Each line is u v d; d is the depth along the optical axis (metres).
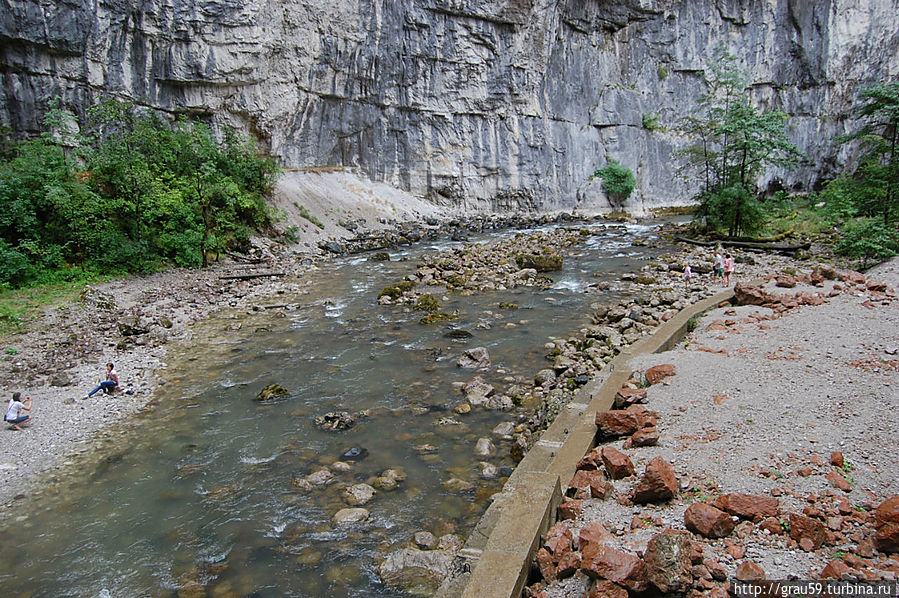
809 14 59.38
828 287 15.75
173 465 9.17
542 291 21.38
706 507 5.46
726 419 7.92
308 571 6.57
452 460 9.06
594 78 52.97
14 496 8.34
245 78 33.22
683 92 57.62
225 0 30.98
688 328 13.86
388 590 6.17
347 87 39.66
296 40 35.56
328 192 38.03
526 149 48.59
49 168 21.92
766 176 56.91
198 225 26.30
